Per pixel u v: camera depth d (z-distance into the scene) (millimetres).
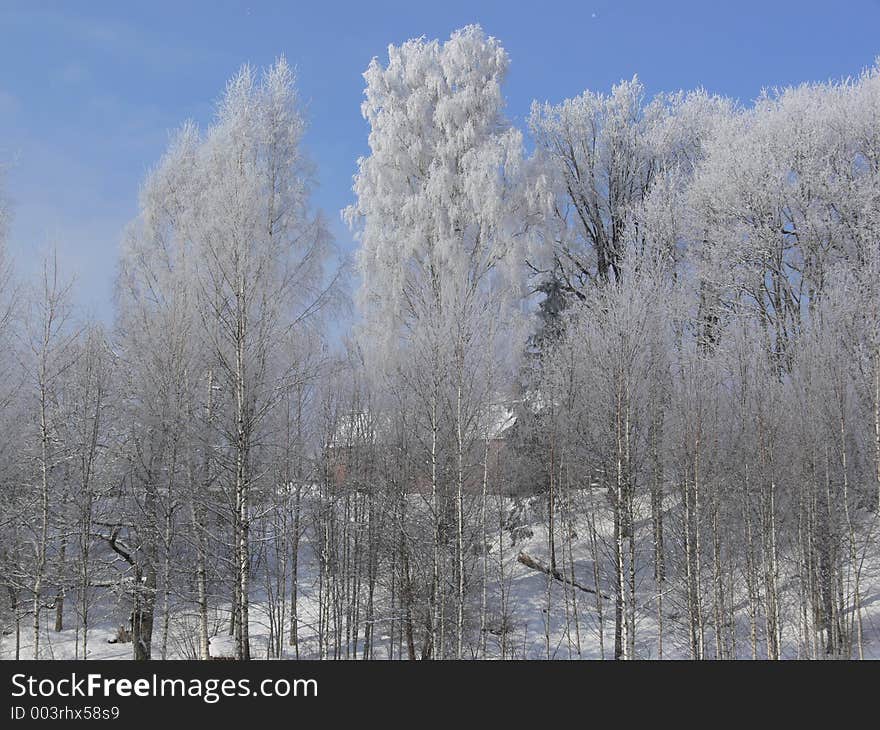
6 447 22047
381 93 32031
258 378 19031
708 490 22359
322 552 23188
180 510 21109
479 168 29297
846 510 22266
